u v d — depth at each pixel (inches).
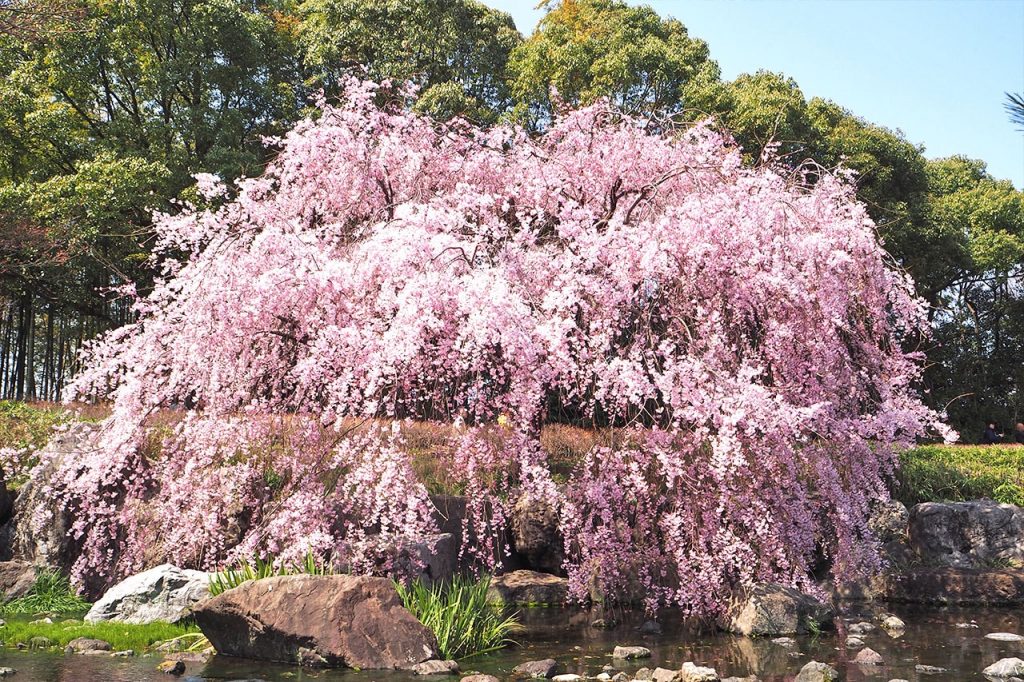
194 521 300.8
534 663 229.6
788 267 298.2
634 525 310.8
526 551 381.4
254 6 1055.0
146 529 317.4
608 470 291.9
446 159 399.5
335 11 1015.6
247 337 296.4
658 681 215.6
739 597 296.4
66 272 833.5
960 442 1027.9
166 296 322.3
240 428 298.2
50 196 773.9
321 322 291.9
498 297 264.7
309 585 241.1
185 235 347.9
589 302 297.9
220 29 909.8
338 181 368.8
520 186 373.7
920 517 415.5
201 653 243.3
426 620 255.6
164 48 984.9
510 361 278.1
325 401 299.1
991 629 299.4
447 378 277.7
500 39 1070.4
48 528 333.1
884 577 376.8
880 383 327.9
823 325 303.0
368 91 403.9
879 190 957.8
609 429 295.9
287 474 313.6
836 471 299.7
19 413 479.8
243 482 302.2
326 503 291.3
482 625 269.6
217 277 297.0
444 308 277.4
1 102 870.4
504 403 285.7
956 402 1072.8
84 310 874.1
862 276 325.4
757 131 837.2
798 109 872.9
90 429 358.3
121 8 893.8
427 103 860.0
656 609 307.7
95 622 278.1
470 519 354.3
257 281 286.7
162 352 315.3
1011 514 408.2
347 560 279.1
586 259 302.2
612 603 319.9
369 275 291.1
